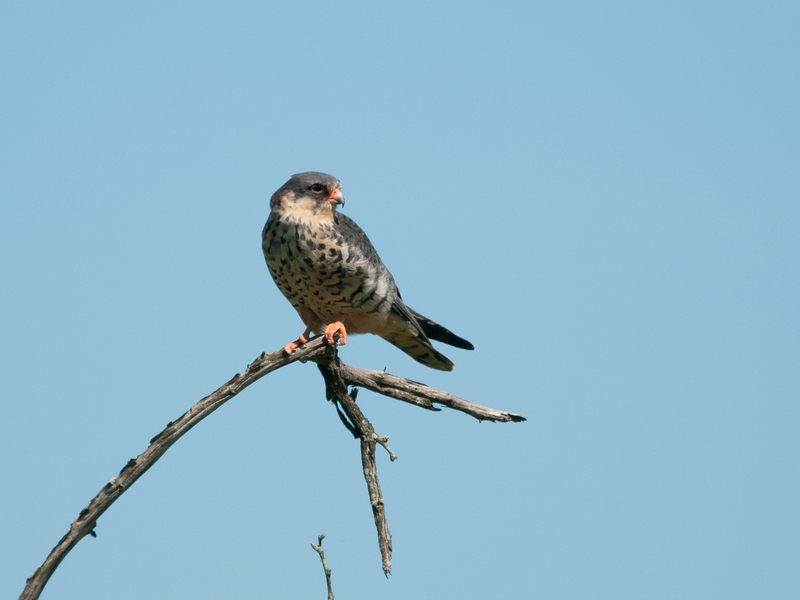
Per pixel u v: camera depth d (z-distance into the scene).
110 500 8.26
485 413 11.01
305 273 11.57
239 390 9.04
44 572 8.12
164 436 8.46
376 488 10.44
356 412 10.62
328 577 8.48
